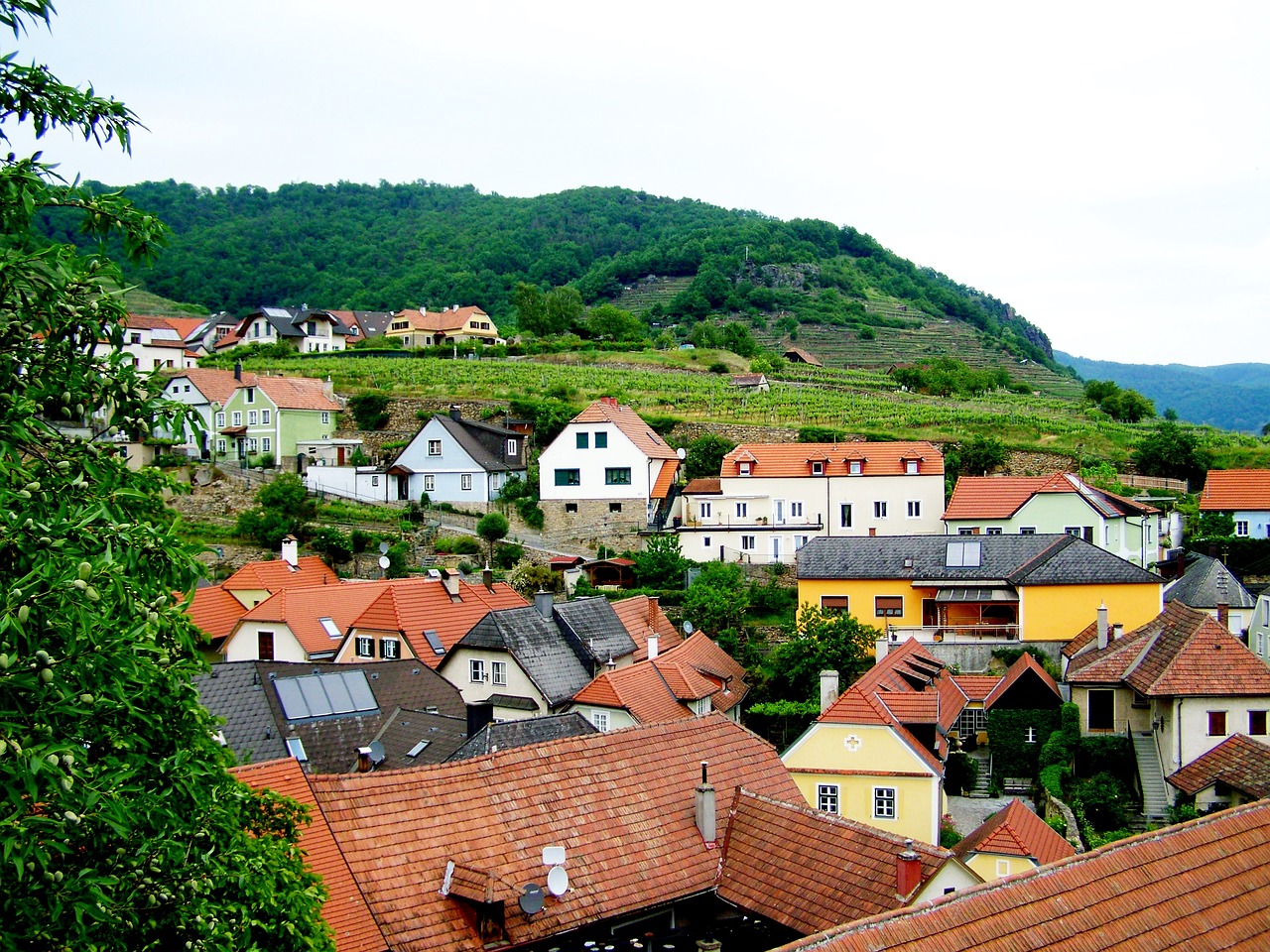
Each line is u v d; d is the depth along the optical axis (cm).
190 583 1423
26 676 1120
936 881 2195
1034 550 5909
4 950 1170
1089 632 5322
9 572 1194
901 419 9656
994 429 9438
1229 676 4291
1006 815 3353
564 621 5094
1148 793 4384
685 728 2762
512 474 8450
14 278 1341
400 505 8006
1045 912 1633
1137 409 11150
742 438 9075
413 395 10231
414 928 2047
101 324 1475
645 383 11106
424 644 5103
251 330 14488
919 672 4875
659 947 2269
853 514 7312
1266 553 6812
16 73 1441
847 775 3734
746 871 2391
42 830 1173
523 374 11344
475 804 2323
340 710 4069
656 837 2420
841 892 2244
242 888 1462
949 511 6969
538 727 3856
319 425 9438
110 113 1535
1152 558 7075
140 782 1407
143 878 1341
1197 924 1686
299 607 5478
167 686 1452
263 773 2197
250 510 7869
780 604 6444
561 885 2141
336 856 2098
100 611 1215
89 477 1400
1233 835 1891
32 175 1384
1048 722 4703
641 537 7506
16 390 1398
